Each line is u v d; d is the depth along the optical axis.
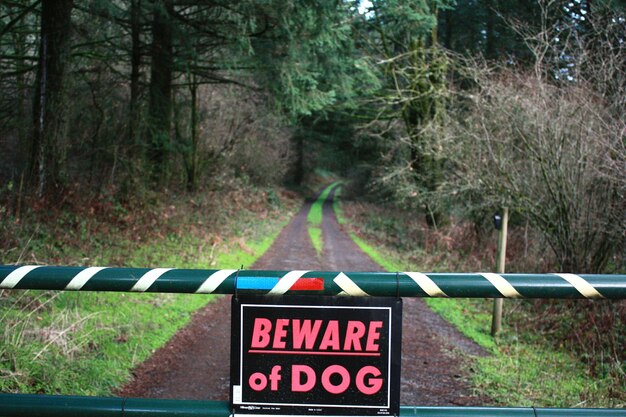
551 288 1.82
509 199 10.48
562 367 6.23
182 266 10.85
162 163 16.53
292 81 13.21
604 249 8.91
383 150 25.84
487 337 7.53
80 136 13.48
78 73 13.36
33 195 10.01
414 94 18.12
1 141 12.25
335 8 11.28
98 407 1.89
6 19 14.14
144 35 15.93
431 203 16.12
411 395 5.16
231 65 13.73
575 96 8.53
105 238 10.44
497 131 10.66
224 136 24.09
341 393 1.88
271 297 1.87
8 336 4.54
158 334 6.48
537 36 9.59
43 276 1.86
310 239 20.47
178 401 1.91
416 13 13.80
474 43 23.30
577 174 8.74
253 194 28.58
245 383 1.89
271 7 10.94
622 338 6.72
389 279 1.84
